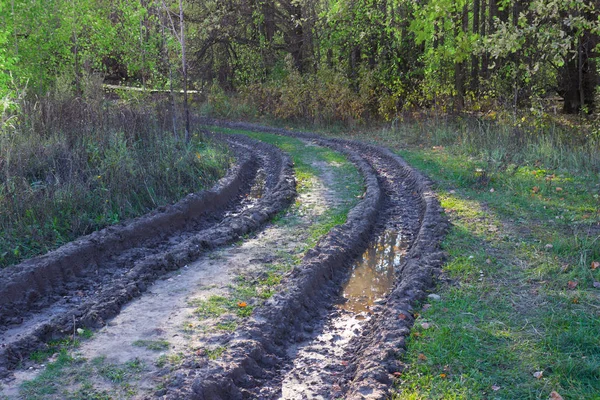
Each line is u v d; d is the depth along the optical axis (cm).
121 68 2281
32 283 620
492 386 394
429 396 387
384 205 995
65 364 462
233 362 452
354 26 2067
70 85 1606
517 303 524
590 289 546
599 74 1388
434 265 628
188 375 428
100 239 733
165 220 850
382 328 495
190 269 683
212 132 1658
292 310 560
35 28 1559
